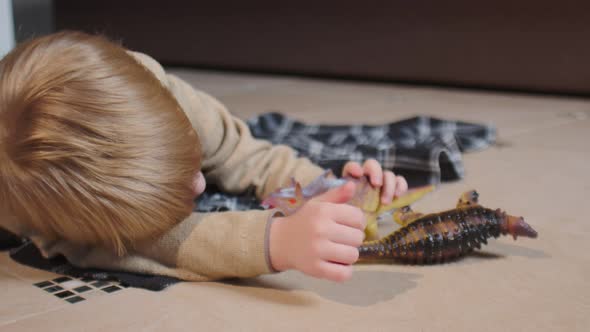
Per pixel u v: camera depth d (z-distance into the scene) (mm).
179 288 685
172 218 680
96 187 615
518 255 780
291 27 3125
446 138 1176
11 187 630
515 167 1246
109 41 728
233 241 670
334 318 614
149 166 627
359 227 637
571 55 2400
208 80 2973
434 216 755
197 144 683
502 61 2561
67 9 3914
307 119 1850
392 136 1411
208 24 3410
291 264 644
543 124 1776
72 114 612
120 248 678
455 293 671
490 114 1972
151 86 665
